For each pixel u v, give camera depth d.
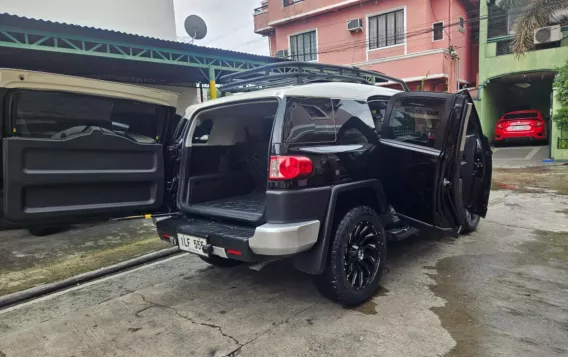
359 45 15.88
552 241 4.24
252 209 3.08
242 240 2.56
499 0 13.68
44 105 2.47
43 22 5.89
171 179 3.25
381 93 3.74
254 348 2.44
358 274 2.97
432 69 14.16
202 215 3.10
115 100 2.78
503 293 3.04
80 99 2.62
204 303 3.13
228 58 8.70
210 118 3.60
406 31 14.60
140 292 3.43
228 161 3.82
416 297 3.04
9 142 2.30
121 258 4.41
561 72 10.67
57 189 2.52
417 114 3.25
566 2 11.66
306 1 16.92
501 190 7.20
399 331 2.55
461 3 14.97
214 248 2.76
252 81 3.57
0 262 4.39
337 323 2.70
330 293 2.84
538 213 5.45
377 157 3.27
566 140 10.46
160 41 7.31
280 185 2.52
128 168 2.86
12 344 2.65
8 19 5.62
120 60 7.42
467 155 4.05
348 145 3.05
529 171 9.31
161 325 2.80
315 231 2.63
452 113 3.07
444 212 3.30
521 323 2.58
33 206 2.42
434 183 3.13
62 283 3.71
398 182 3.32
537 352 2.26
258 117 4.08
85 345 2.59
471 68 16.47
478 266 3.62
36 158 2.40
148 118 3.03
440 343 2.39
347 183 2.90
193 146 3.44
